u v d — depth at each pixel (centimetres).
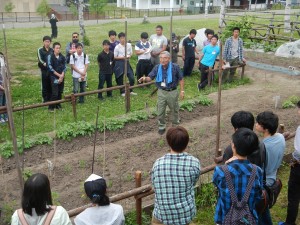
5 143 884
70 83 1509
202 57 1384
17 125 1049
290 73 1583
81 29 2459
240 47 1432
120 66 1297
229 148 491
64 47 2488
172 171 452
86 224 420
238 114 512
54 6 5022
